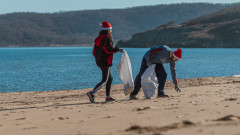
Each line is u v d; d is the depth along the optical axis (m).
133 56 102.19
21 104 11.90
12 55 129.88
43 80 33.34
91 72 42.72
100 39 9.33
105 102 9.69
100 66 9.53
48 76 37.72
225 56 91.88
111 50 9.32
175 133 3.32
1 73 43.06
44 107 9.31
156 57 9.96
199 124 3.84
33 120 6.66
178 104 7.39
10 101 13.64
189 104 7.21
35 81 32.53
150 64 9.96
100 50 9.36
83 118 6.29
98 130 4.43
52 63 68.38
